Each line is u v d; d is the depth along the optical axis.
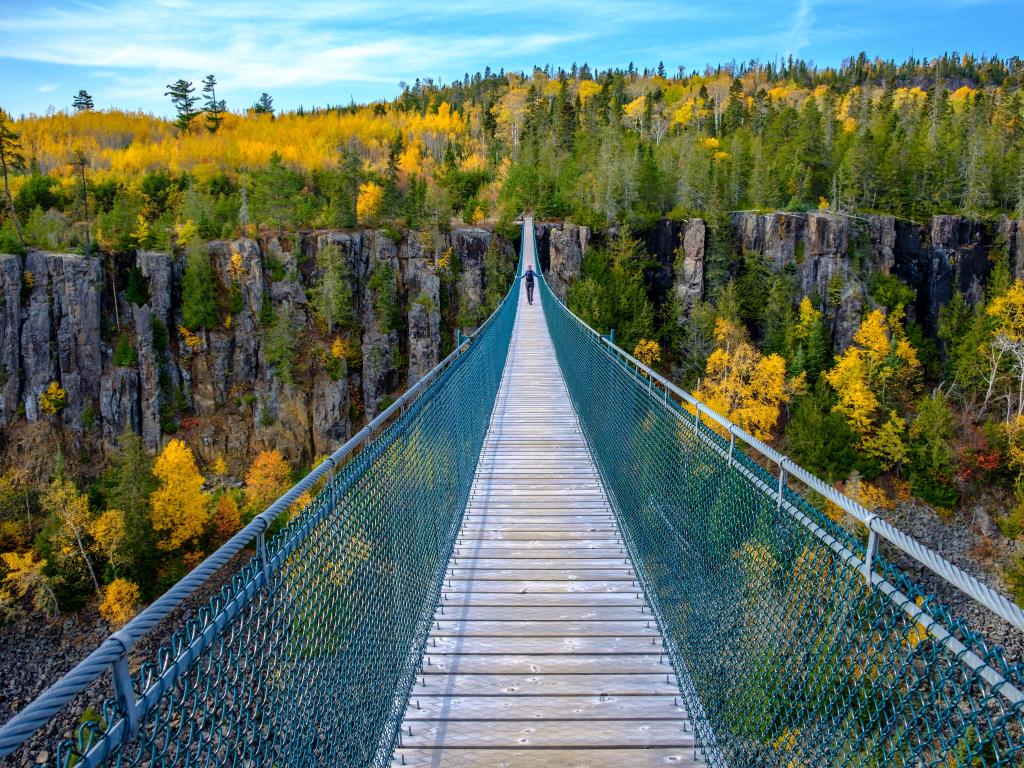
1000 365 42.75
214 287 49.41
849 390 39.38
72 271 45.28
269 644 1.78
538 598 4.63
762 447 2.66
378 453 2.97
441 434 4.98
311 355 51.38
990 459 33.31
